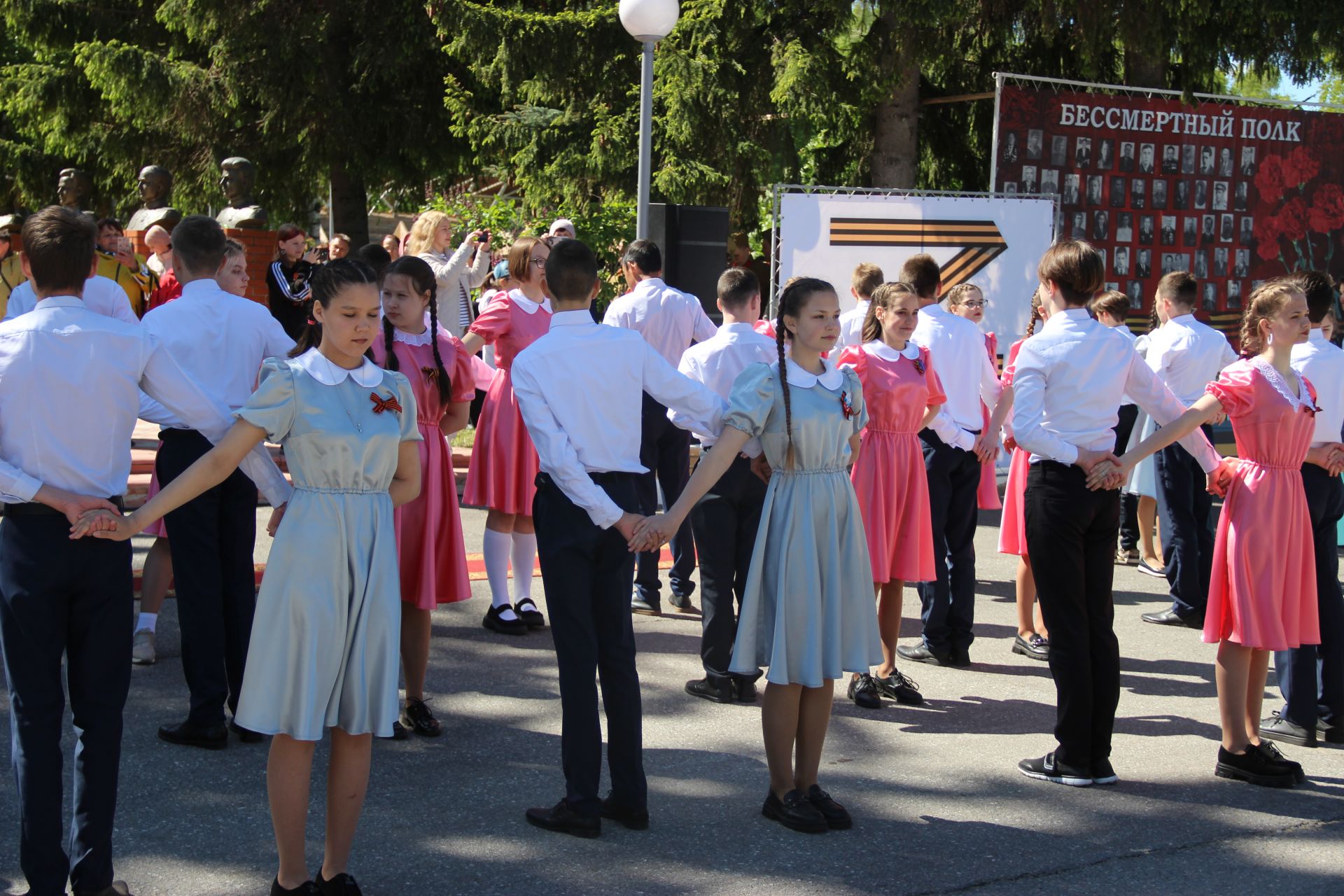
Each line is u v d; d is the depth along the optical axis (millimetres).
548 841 3969
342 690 3426
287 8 16203
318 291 3457
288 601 3348
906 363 5492
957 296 6730
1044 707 5480
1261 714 5102
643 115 8953
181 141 17938
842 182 15945
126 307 5008
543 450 3914
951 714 5371
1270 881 3840
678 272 9344
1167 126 13227
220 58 16516
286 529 3385
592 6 14398
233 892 3559
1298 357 5008
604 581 4043
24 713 3307
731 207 13969
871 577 4219
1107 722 4566
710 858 3879
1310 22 13133
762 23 13258
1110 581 4535
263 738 4770
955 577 6094
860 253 11008
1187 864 3938
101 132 17703
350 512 3420
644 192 9062
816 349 4117
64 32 17219
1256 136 13602
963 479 6012
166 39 17578
